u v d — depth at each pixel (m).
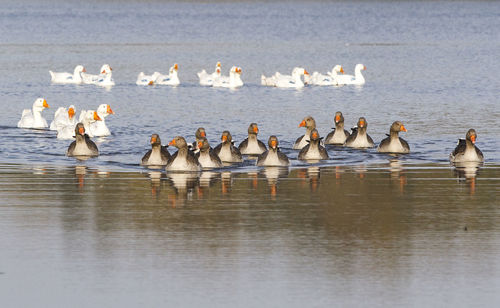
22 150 34.06
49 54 87.25
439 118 43.28
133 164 31.19
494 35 118.31
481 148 34.59
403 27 138.38
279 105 49.47
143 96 54.12
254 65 78.00
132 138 37.28
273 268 18.58
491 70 69.56
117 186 26.88
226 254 19.52
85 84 61.00
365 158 32.66
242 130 39.75
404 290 17.36
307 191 26.16
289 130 39.97
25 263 18.89
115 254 19.48
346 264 18.83
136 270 18.45
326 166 30.89
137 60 82.31
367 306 16.58
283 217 22.78
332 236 20.95
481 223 22.12
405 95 53.59
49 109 48.38
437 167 30.53
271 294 17.14
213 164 30.61
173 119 43.41
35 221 22.25
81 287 17.55
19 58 81.88
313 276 18.12
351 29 133.75
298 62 80.88
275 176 28.81
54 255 19.41
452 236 20.92
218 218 22.67
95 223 22.09
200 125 41.31
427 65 75.50
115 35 119.00
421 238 20.77
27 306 16.62
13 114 45.25
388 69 72.62
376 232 21.30
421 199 25.00
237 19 162.00
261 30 130.25
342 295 17.11
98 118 37.19
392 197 25.30
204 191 26.19
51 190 26.17
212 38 113.62
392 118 43.78
